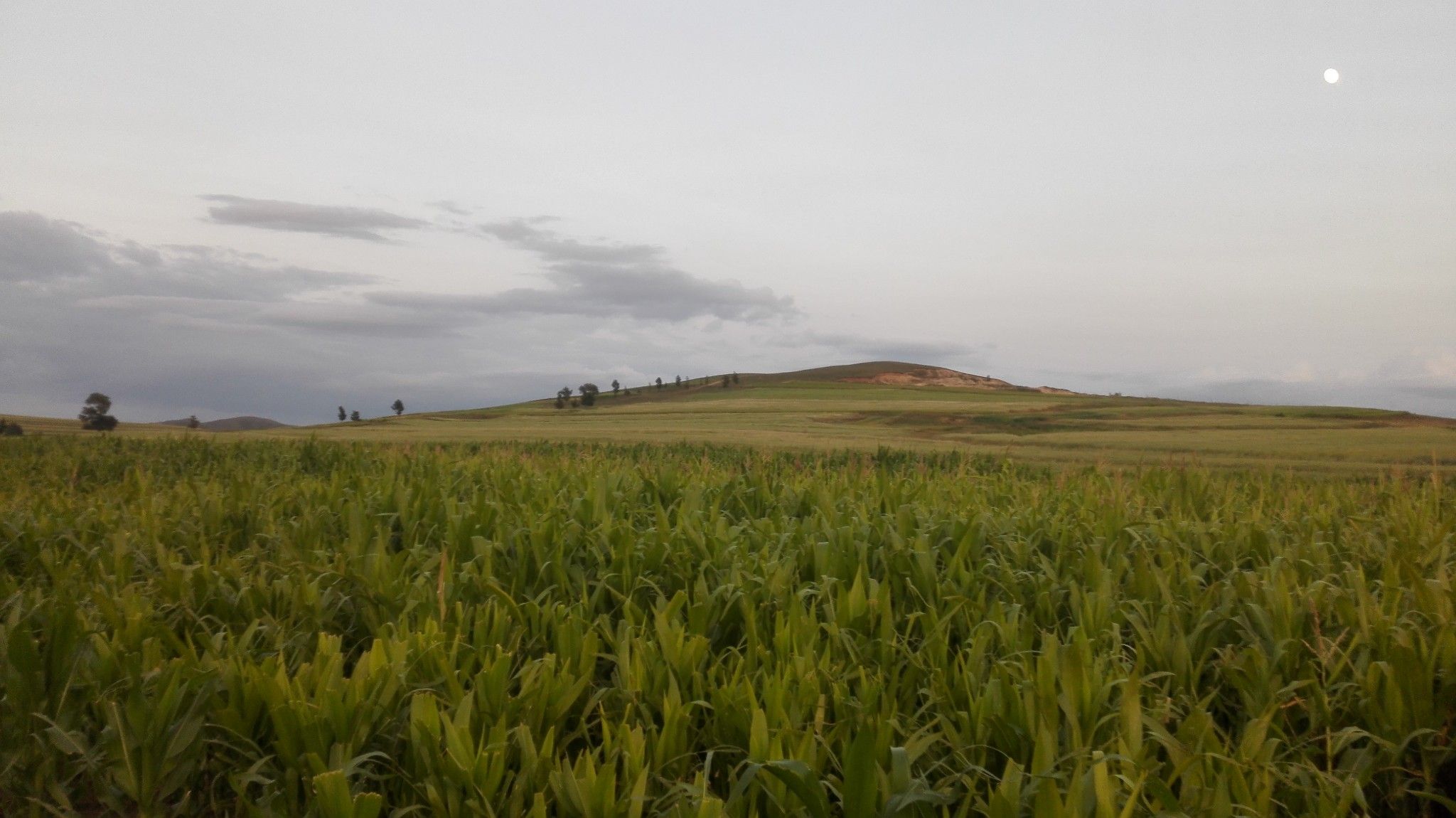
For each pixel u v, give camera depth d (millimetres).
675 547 6305
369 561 5855
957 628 4977
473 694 3498
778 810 2975
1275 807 3186
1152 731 3297
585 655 4027
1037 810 2639
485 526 6965
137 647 4270
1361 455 29516
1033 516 7621
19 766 3594
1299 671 4176
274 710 3291
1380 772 3555
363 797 2826
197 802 3621
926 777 3352
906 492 9195
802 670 3730
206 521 7832
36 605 4836
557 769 3150
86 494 10602
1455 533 6820
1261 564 6254
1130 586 5570
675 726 3361
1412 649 3674
